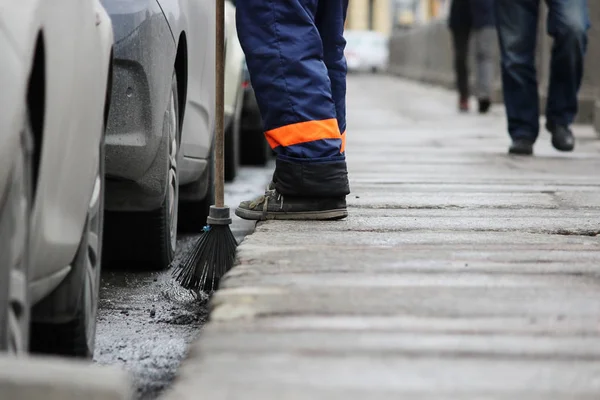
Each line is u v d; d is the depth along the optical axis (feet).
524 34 39.68
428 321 13.01
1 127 9.95
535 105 40.47
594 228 21.71
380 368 10.96
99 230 14.75
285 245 18.53
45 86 11.03
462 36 77.82
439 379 10.61
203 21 24.66
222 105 20.06
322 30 22.95
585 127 59.31
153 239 21.57
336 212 21.93
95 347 16.21
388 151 42.93
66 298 12.95
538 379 10.68
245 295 14.28
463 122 65.57
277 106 21.25
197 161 25.00
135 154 18.95
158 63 19.30
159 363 15.39
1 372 8.02
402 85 139.64
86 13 13.29
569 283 15.56
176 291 20.39
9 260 10.05
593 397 10.12
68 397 7.96
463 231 21.04
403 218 22.70
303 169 21.54
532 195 27.66
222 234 19.83
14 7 10.52
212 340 11.98
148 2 19.15
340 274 15.87
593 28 60.80
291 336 12.19
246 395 10.00
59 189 11.87
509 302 14.14
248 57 21.18
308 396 10.00
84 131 12.89
